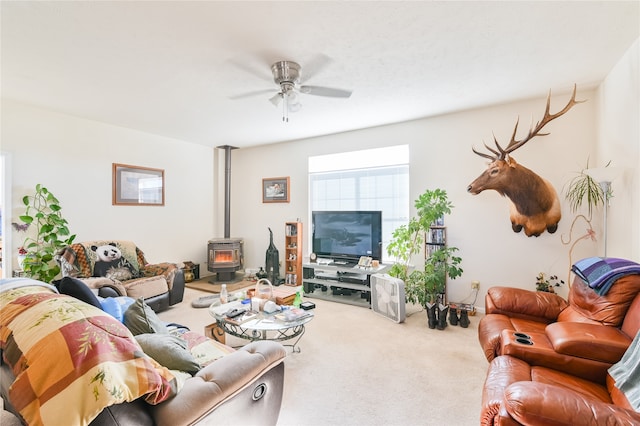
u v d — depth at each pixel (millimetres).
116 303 1957
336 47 2303
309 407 1927
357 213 4430
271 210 5602
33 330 1060
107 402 931
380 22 2002
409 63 2562
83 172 4031
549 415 1083
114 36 2133
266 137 5070
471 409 1902
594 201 2885
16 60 2465
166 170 5043
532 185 3240
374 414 1860
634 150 2326
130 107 3594
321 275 4645
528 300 2432
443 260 3568
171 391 1176
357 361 2518
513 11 1897
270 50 2336
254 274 5621
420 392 2082
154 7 1826
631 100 2350
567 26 2057
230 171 5758
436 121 3979
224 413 1305
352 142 4668
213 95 3211
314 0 1781
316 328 3256
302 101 3410
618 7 1856
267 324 2309
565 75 2805
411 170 4156
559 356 1657
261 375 1476
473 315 3594
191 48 2299
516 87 3066
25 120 3529
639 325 1582
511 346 1779
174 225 5172
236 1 1784
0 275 3977
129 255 3881
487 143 3662
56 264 3590
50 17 1908
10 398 956
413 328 3254
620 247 2598
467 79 2877
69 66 2572
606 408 1088
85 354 979
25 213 3527
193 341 2006
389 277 3633
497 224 3613
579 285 2184
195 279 5449
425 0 1797
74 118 3941
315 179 5191
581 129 3189
